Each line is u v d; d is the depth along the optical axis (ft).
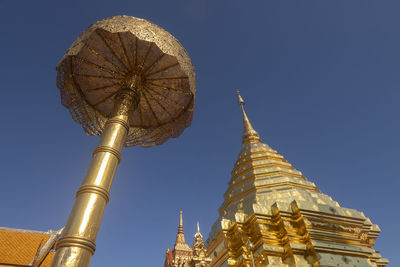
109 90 40.86
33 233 104.27
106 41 37.45
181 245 127.85
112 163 27.32
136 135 45.93
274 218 55.67
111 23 35.17
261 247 51.37
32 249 95.71
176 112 44.75
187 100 43.16
